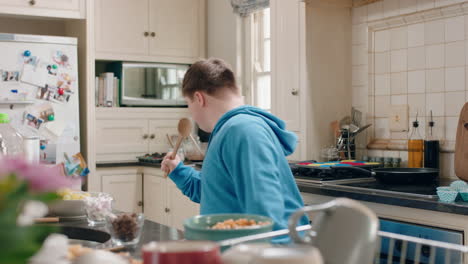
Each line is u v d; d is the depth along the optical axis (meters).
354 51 3.29
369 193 2.24
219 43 4.57
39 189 0.70
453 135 2.71
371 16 3.16
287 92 3.30
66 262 0.85
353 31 3.30
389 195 2.17
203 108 1.73
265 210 1.32
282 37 3.33
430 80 2.83
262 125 1.50
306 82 3.15
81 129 4.18
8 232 0.68
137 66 4.44
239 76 4.30
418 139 2.83
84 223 1.74
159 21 4.52
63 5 3.99
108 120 4.34
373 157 3.09
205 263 0.74
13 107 3.78
